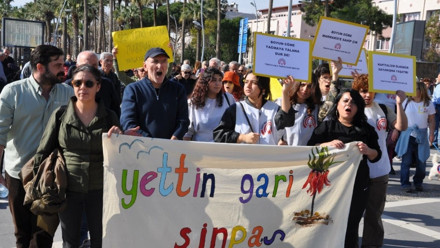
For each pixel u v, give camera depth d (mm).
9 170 3934
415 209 6996
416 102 7910
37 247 3766
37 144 3891
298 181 4020
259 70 4172
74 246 3615
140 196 3541
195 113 5258
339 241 4203
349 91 4281
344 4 38719
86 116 3531
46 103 3887
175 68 14141
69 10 54469
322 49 4773
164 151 3572
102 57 6484
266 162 3885
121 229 3506
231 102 5398
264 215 3953
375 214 4793
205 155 3691
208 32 64562
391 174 9508
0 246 4891
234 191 3826
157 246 3637
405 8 51375
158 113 4164
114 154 3428
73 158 3484
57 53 3850
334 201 4156
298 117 4547
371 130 4355
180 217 3688
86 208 3623
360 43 4820
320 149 4027
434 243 5562
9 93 3781
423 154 7969
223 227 3838
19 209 3988
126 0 64750
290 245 4090
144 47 6629
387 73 4750
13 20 18562
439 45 44594
